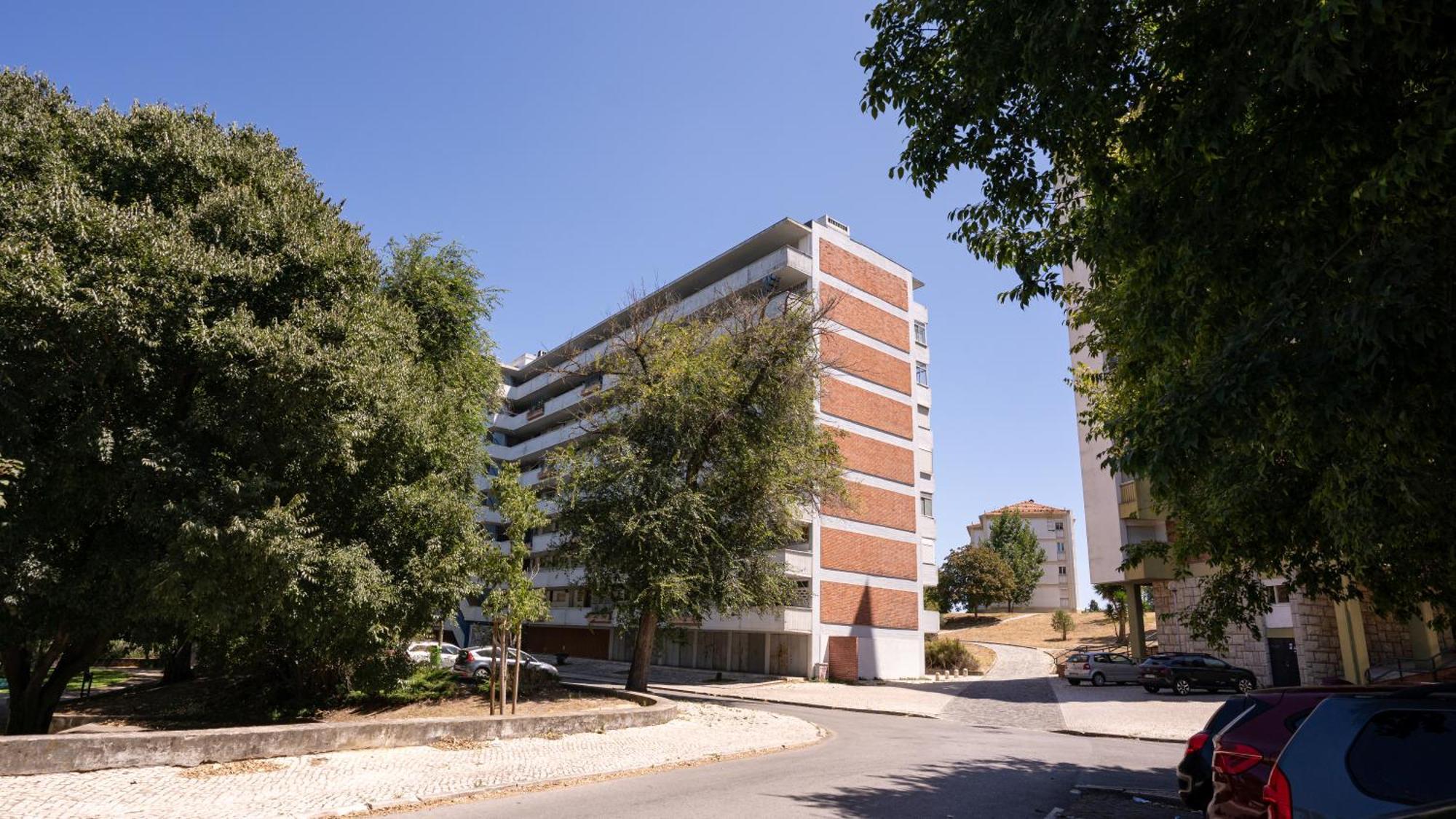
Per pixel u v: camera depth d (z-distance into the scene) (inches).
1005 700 1104.2
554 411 2114.9
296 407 523.8
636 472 880.3
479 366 903.7
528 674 945.5
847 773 450.6
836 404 1577.3
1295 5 198.5
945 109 315.9
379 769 418.9
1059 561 3503.9
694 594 895.7
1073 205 350.9
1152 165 268.4
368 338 582.6
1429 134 188.4
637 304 1018.7
